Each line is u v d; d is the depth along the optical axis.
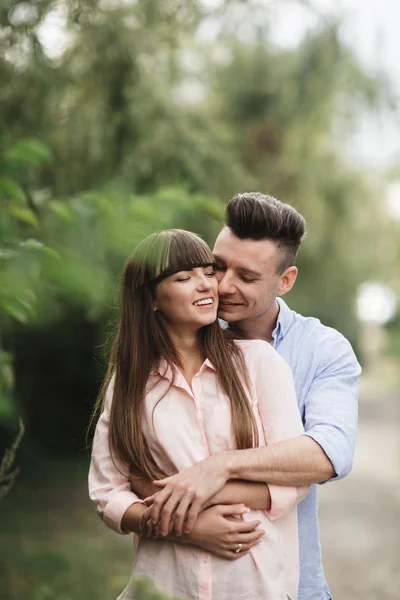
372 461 14.30
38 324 2.11
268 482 2.45
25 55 4.45
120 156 5.80
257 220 2.74
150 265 2.55
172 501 2.37
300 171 9.92
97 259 2.22
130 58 5.34
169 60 6.37
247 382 2.62
